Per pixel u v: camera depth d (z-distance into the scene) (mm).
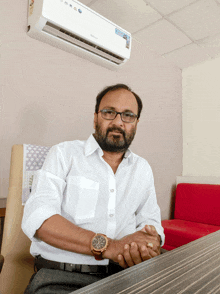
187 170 3537
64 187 987
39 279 790
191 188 3027
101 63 2451
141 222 1137
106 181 1047
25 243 1022
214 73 3338
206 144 3350
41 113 2000
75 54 2268
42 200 855
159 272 426
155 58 3227
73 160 1036
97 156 1087
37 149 1156
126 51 2385
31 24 1876
